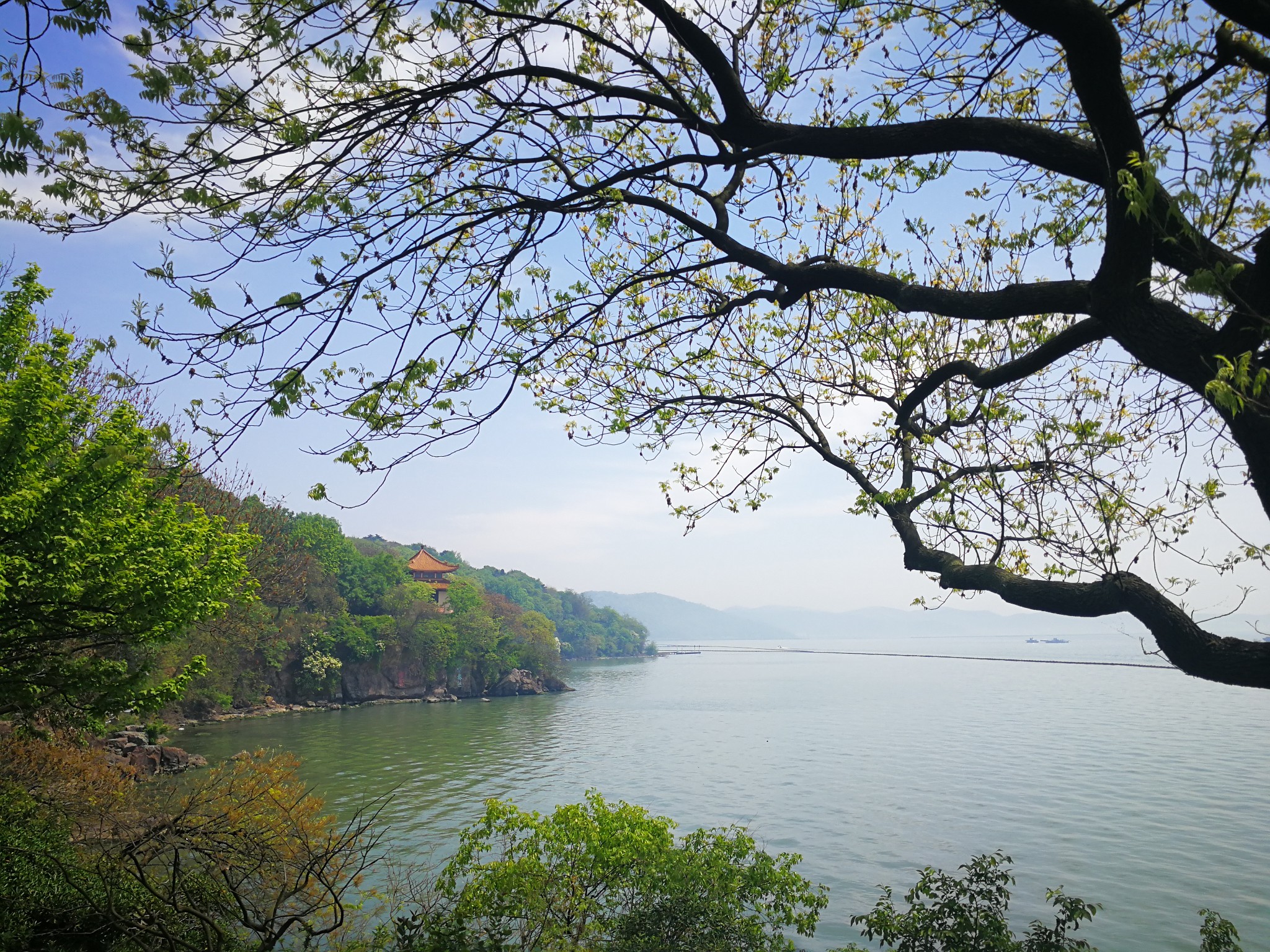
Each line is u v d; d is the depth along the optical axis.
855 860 26.48
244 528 14.28
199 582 12.88
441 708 86.25
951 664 186.25
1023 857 27.17
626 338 6.15
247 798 12.56
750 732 63.69
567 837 11.74
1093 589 4.36
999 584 4.86
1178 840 28.98
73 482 11.17
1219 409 3.50
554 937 10.84
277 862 11.71
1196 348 3.46
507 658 109.38
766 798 36.62
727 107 4.37
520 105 4.83
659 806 34.78
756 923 11.45
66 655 13.10
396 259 4.86
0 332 12.12
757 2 5.37
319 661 84.56
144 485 12.96
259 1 4.16
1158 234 3.46
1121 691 97.38
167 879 11.40
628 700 97.56
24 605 11.52
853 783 40.53
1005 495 5.39
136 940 8.91
